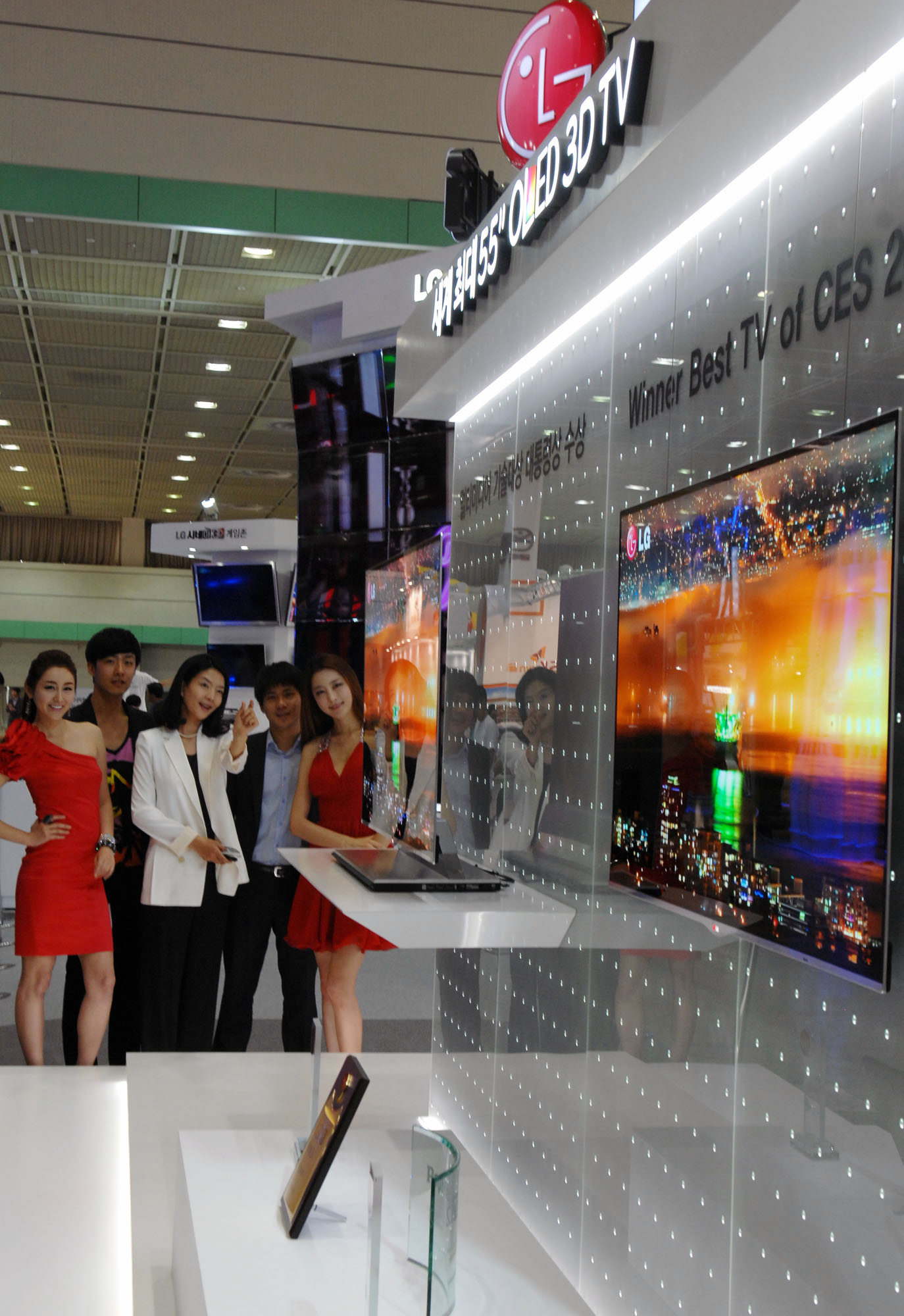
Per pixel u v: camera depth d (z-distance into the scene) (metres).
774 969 1.78
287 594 10.86
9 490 19.36
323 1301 1.71
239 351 10.27
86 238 7.51
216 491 18.20
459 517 3.71
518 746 3.04
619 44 1.97
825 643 1.55
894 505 1.41
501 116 2.74
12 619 23.05
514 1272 1.88
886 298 1.53
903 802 1.43
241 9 5.91
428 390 3.37
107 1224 2.72
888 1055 1.49
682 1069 2.07
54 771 3.79
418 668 2.74
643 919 2.24
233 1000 4.11
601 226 2.12
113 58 6.26
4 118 6.64
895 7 1.38
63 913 3.80
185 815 3.94
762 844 1.71
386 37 6.11
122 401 12.34
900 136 1.50
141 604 23.47
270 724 4.21
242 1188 2.17
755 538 1.76
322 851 3.20
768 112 1.67
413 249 7.46
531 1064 2.83
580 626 2.63
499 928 2.48
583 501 2.65
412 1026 5.01
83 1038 3.89
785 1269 1.71
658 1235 2.14
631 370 2.40
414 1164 1.81
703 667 1.92
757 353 1.88
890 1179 1.47
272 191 7.18
